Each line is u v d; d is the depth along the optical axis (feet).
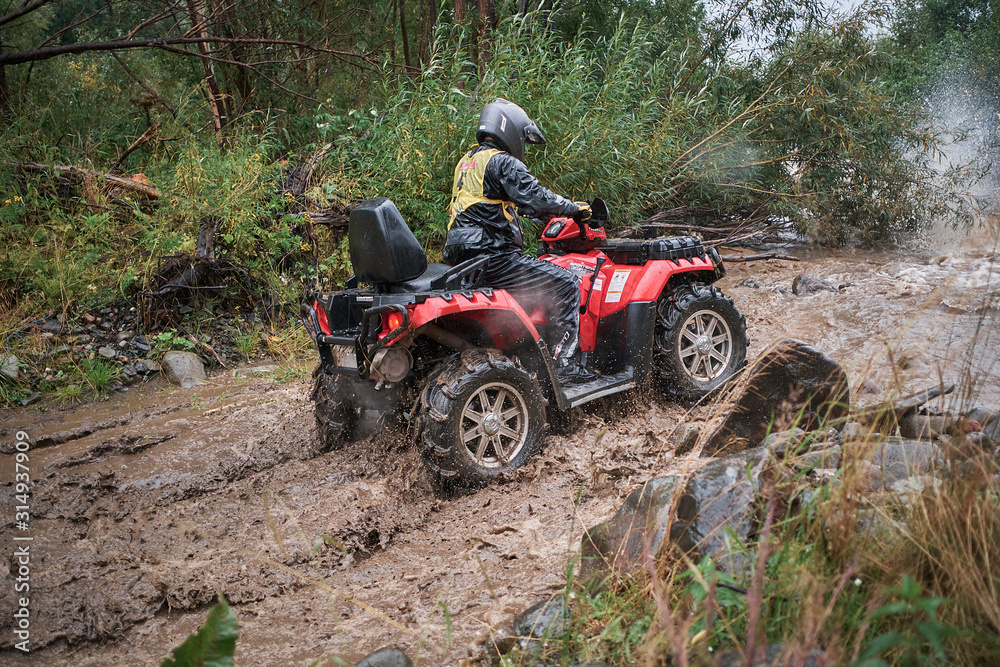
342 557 9.87
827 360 10.96
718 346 15.52
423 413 11.30
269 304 21.36
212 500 11.69
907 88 41.34
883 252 31.12
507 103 13.25
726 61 31.63
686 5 32.65
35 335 18.52
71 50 24.13
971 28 58.34
